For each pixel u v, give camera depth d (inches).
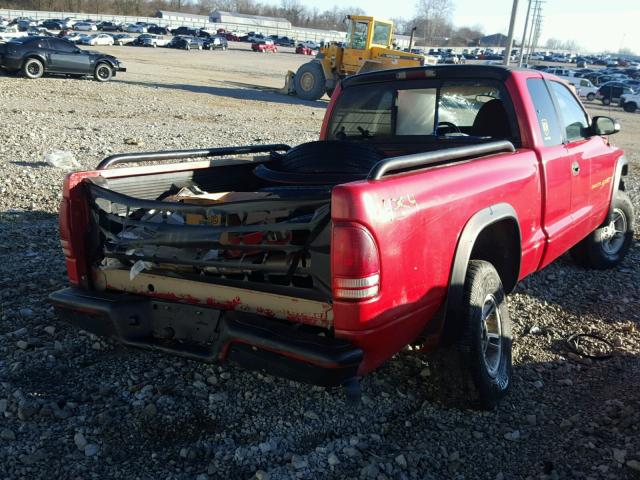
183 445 134.3
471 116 196.5
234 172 194.7
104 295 147.7
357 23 997.2
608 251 267.3
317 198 124.6
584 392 166.1
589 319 214.2
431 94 201.0
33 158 415.8
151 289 146.0
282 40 3833.7
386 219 121.0
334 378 118.7
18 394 146.1
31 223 284.7
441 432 144.9
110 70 1005.2
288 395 154.6
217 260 136.1
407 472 130.4
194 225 135.4
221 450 133.0
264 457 131.7
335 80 1023.0
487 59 3543.3
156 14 4820.4
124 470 125.9
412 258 128.6
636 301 233.3
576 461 136.1
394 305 125.2
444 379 148.8
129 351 171.8
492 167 161.0
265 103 916.6
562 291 239.8
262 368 126.3
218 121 678.5
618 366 179.9
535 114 191.3
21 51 912.9
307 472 127.4
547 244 191.3
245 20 5113.2
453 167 148.2
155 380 157.8
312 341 121.6
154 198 168.1
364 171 162.1
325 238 123.0
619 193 263.7
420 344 156.6
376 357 126.5
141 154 167.9
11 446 130.3
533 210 180.5
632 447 139.6
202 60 1909.4
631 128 1015.0
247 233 135.7
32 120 572.1
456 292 142.1
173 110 733.9
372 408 152.0
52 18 3981.3
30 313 189.6
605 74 2372.0
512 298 228.2
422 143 199.2
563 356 186.1
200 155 181.6
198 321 139.7
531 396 163.2
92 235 150.3
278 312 131.2
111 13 5108.3
